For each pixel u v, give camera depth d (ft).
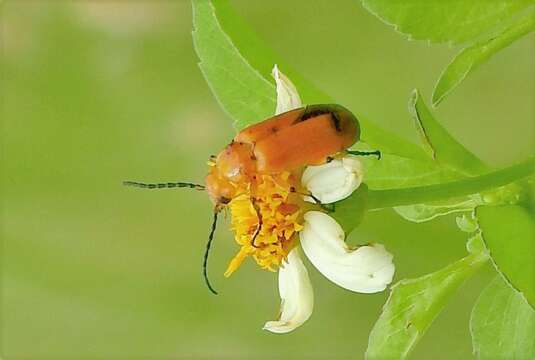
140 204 1.22
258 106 0.71
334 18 1.09
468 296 0.99
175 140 1.20
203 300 1.16
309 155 0.65
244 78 0.71
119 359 1.21
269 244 0.66
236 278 1.14
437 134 0.66
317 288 1.08
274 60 0.70
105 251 1.22
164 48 1.20
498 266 0.65
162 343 1.18
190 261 1.18
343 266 0.66
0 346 1.25
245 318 1.14
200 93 1.19
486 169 0.67
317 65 1.10
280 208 0.66
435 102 0.67
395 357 0.69
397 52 1.06
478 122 1.00
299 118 0.65
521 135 0.98
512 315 0.69
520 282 0.65
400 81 1.05
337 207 0.66
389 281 0.65
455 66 0.67
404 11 0.68
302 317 0.67
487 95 0.99
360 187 0.66
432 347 1.00
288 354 1.10
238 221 0.67
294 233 0.67
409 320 0.69
